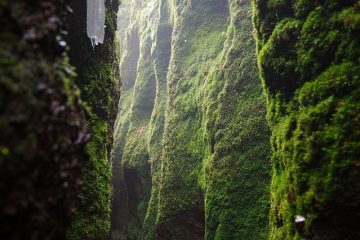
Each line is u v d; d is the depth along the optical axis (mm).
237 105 14398
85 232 7477
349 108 5984
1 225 2848
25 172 3016
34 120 3104
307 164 6348
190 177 15891
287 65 7652
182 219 15430
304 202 6188
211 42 18594
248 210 12258
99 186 8320
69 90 3736
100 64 9250
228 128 14117
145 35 25906
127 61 28688
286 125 7359
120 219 21844
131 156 21922
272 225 8023
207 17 19750
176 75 19547
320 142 6180
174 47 20438
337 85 6305
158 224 15984
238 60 15234
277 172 8047
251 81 14516
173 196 15969
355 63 6250
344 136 5879
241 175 12922
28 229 3078
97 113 8898
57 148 3385
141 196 20844
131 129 23625
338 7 6840
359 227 5598
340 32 6602
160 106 21188
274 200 7918
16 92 2969
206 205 13547
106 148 9352
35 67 3244
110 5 10211
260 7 8648
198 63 18750
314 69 6965
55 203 3492
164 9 23359
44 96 3250
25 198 2998
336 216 5758
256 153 12969
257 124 13438
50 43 3660
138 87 24750
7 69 2953
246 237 11883
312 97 6730
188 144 16766
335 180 5766
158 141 20000
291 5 7848
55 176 3436
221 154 13828
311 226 6004
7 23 3125
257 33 8938
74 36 7879
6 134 2857
